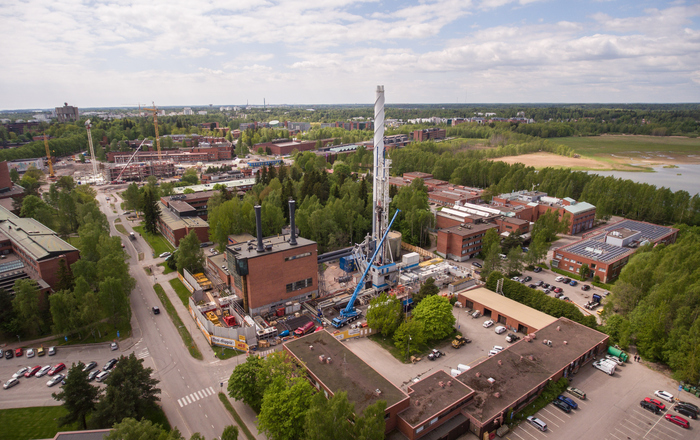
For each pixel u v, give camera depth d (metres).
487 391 70.94
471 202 196.75
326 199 192.50
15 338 95.38
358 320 103.56
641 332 85.62
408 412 64.31
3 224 139.62
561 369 76.31
